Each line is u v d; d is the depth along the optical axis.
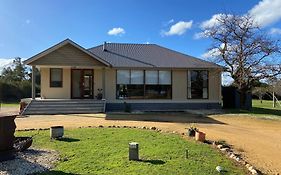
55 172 7.00
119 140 10.85
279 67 24.78
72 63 22.58
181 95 25.62
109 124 15.47
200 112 22.91
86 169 7.24
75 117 18.77
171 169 7.33
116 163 7.77
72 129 13.46
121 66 24.11
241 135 13.23
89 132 12.55
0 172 6.99
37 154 8.63
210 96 26.06
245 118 19.62
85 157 8.34
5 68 59.38
